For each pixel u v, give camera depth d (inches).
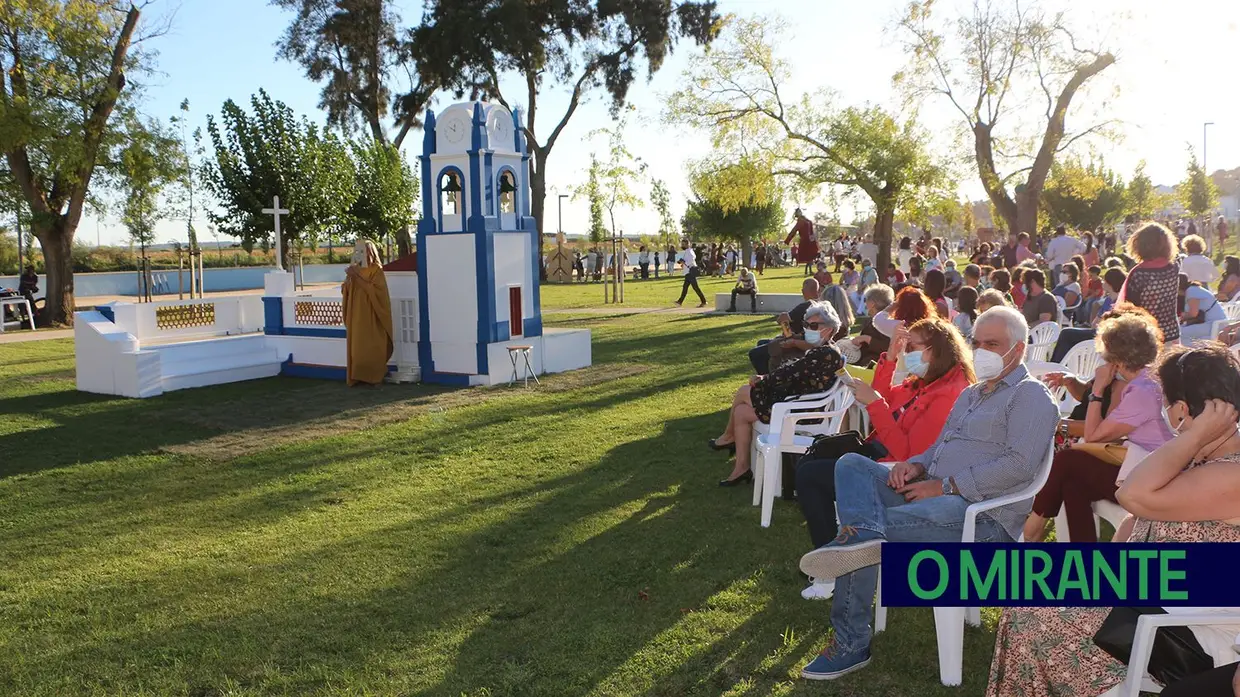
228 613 175.9
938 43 949.2
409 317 482.9
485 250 450.3
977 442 151.0
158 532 229.9
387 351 466.0
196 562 205.8
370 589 186.4
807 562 140.7
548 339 491.2
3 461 310.2
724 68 990.4
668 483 263.1
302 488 269.4
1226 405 106.8
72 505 256.7
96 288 1488.7
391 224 1398.9
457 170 456.1
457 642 160.6
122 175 855.1
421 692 143.0
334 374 493.0
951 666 142.4
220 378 478.0
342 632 165.8
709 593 181.2
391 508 246.1
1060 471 175.3
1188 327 356.5
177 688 146.6
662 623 167.2
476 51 1518.2
